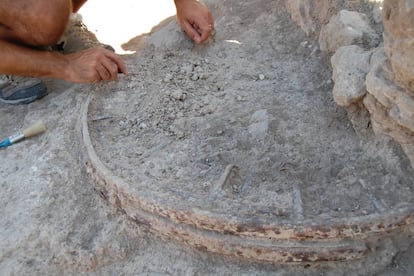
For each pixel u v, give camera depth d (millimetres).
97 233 963
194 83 1117
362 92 908
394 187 871
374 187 878
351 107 953
